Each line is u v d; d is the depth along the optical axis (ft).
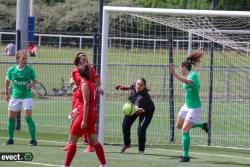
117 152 120.88
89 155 113.91
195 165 106.42
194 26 136.56
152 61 196.65
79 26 379.55
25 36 150.00
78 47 248.32
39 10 394.52
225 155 121.90
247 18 134.10
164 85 182.60
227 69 164.76
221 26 138.10
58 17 387.14
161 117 175.01
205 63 182.60
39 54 232.32
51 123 165.99
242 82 187.11
